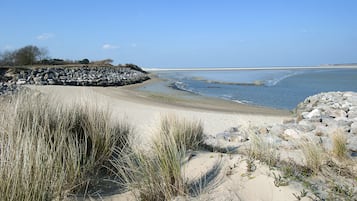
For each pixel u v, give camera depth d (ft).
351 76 201.77
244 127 23.41
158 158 10.98
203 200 9.62
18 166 8.80
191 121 18.94
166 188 10.11
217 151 15.37
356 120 23.53
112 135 13.97
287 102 75.92
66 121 13.53
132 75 179.52
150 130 15.80
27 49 196.85
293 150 15.05
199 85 134.62
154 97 80.74
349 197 9.47
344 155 13.57
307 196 9.50
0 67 136.56
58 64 211.82
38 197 8.44
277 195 9.75
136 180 10.62
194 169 12.01
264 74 260.21
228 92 102.01
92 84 118.83
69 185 10.35
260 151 12.87
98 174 12.18
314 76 206.80
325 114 31.12
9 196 8.21
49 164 9.59
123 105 55.88
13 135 11.31
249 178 10.76
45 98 16.34
